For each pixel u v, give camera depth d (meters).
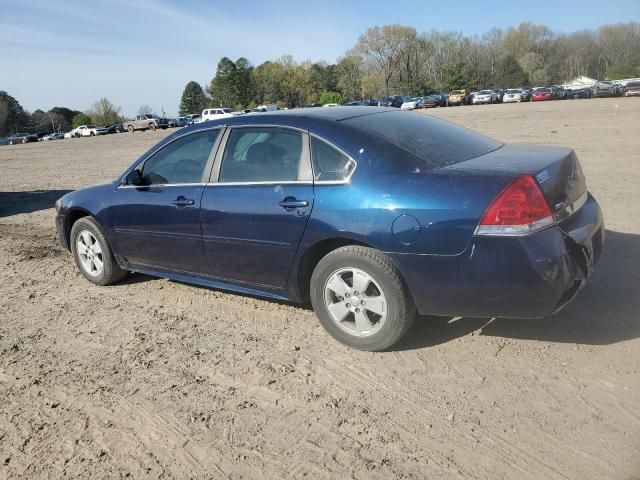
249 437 2.96
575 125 19.84
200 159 4.47
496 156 3.75
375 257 3.51
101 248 5.36
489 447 2.72
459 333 3.87
